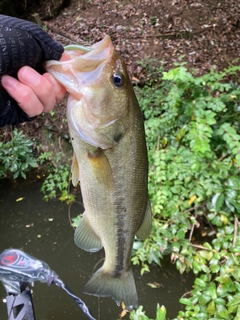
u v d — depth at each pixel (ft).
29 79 0.66
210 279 1.66
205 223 2.03
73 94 0.78
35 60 0.68
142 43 3.33
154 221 1.92
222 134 1.99
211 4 3.80
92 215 0.95
